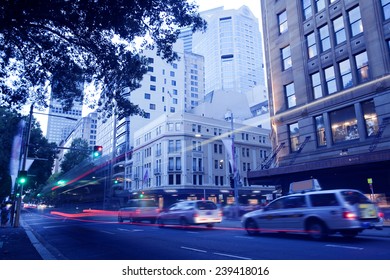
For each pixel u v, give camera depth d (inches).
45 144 1756.9
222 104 2751.0
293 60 948.6
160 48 514.0
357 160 684.1
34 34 486.6
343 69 810.2
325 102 832.9
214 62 6688.0
